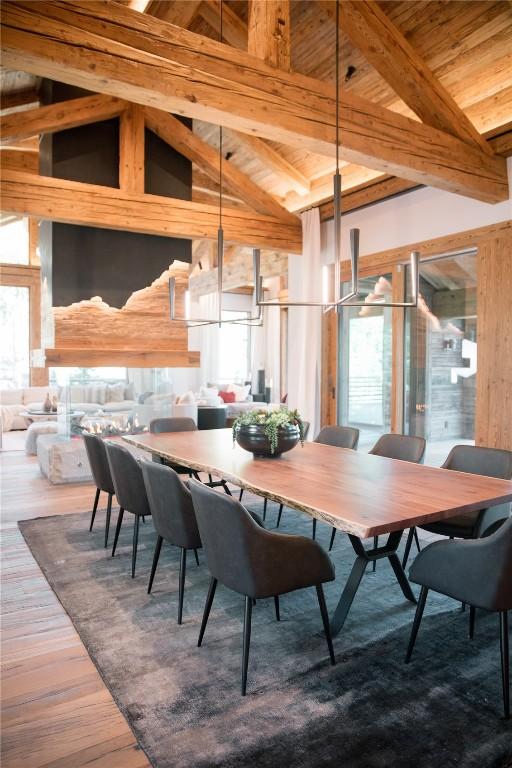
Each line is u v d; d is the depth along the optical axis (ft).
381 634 8.25
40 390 32.99
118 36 8.38
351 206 18.97
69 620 8.75
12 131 15.25
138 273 18.42
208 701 6.56
